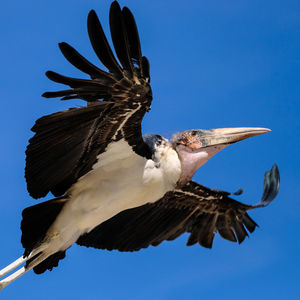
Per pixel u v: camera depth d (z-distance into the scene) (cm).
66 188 1347
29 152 1259
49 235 1355
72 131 1258
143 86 1228
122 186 1367
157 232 1589
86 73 1197
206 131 1490
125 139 1323
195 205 1603
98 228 1505
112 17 1180
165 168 1412
